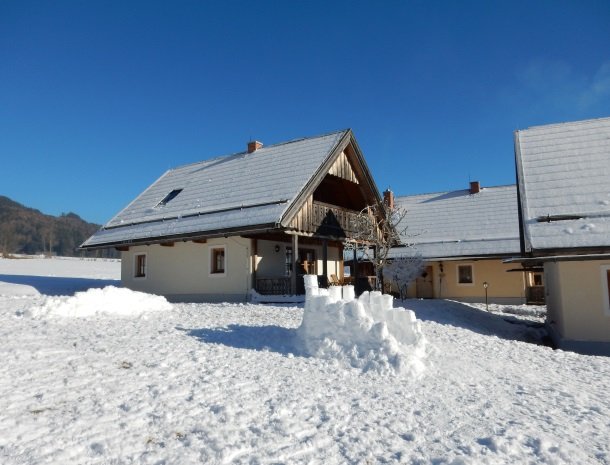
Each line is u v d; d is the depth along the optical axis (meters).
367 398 5.93
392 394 6.17
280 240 19.95
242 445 4.27
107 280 30.58
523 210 13.84
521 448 4.58
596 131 16.81
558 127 18.02
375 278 20.39
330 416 5.16
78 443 4.07
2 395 5.02
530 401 6.28
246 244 18.45
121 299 11.94
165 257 20.97
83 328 9.04
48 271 36.62
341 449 4.35
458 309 17.28
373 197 21.58
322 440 4.52
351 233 20.94
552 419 5.52
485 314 18.38
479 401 6.11
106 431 4.35
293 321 11.66
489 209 29.27
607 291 12.12
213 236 17.80
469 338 11.14
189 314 12.15
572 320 12.35
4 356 6.53
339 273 23.84
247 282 18.23
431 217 30.44
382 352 7.54
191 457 3.98
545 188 14.51
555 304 14.01
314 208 18.75
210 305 15.12
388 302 8.97
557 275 13.01
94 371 6.12
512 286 26.30
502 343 11.09
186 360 7.04
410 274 22.69
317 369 7.20
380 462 4.13
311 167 18.39
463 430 4.99
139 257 22.25
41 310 10.27
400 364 7.22
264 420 4.93
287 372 6.90
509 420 5.39
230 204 18.67
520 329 16.67
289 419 4.98
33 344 7.34
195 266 19.89
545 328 17.11
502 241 26.03
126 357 6.94
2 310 10.97
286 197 17.11
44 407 4.79
